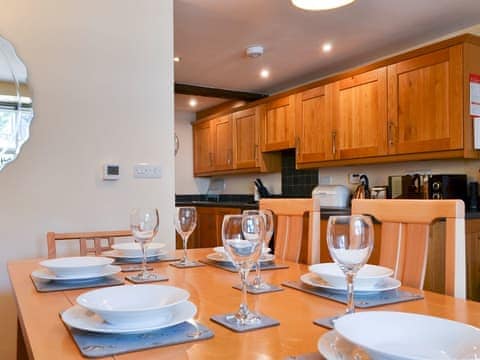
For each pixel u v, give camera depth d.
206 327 0.84
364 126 3.52
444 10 2.85
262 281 1.29
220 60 3.95
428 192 3.00
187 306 0.90
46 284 1.26
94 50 2.63
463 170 3.15
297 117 4.25
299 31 3.24
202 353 0.71
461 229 1.23
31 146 2.45
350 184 4.07
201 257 1.78
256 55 3.70
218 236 4.98
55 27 2.53
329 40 3.44
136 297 0.95
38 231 2.45
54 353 0.72
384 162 3.48
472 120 2.83
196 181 6.41
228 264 1.58
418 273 1.31
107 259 1.46
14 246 2.39
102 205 2.63
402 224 1.39
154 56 2.80
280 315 0.93
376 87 3.42
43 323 0.89
